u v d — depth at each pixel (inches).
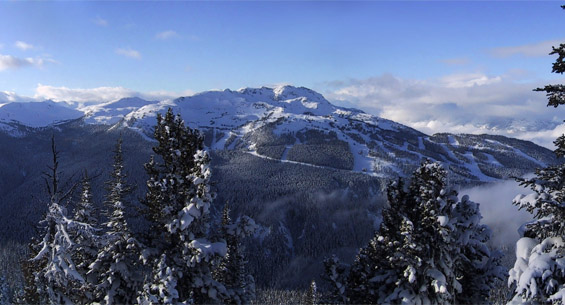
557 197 557.6
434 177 805.9
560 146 578.2
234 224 811.4
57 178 707.4
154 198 754.2
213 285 756.6
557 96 537.3
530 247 615.8
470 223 824.3
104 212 930.7
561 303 546.0
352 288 981.2
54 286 724.0
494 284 869.8
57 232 626.2
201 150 745.6
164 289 696.4
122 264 783.7
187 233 736.3
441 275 796.6
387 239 890.1
